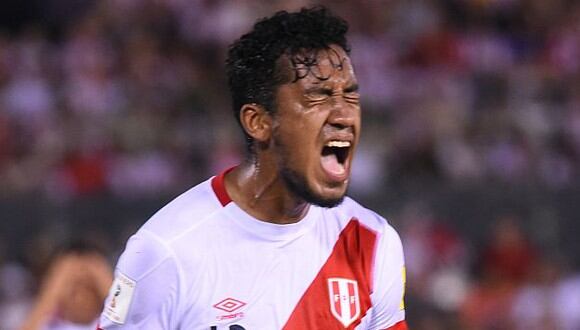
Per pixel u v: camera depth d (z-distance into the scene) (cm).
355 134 1222
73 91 5106
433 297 4072
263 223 1262
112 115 4959
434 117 4988
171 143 4806
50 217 4181
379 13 5691
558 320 4081
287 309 1258
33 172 4631
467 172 4803
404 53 5516
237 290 1246
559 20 5809
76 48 5388
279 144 1226
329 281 1280
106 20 5603
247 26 5562
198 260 1242
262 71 1227
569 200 4431
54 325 2375
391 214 4359
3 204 4172
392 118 5081
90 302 2372
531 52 5675
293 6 5631
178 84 5222
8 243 4138
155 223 1262
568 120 5109
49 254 2733
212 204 1271
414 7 5762
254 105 1240
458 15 5781
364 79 5306
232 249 1254
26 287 3822
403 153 4806
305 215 1284
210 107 5106
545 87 5344
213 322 1238
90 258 2391
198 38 5534
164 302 1241
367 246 1316
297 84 1208
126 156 4731
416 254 4234
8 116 4941
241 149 4722
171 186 4400
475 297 4109
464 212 4381
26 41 5481
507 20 5784
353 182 4622
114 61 5331
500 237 4294
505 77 5400
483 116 5075
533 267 4241
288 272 1266
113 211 4250
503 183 4441
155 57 5362
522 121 5072
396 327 1354
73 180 4591
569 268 4347
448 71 5456
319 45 1217
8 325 3712
